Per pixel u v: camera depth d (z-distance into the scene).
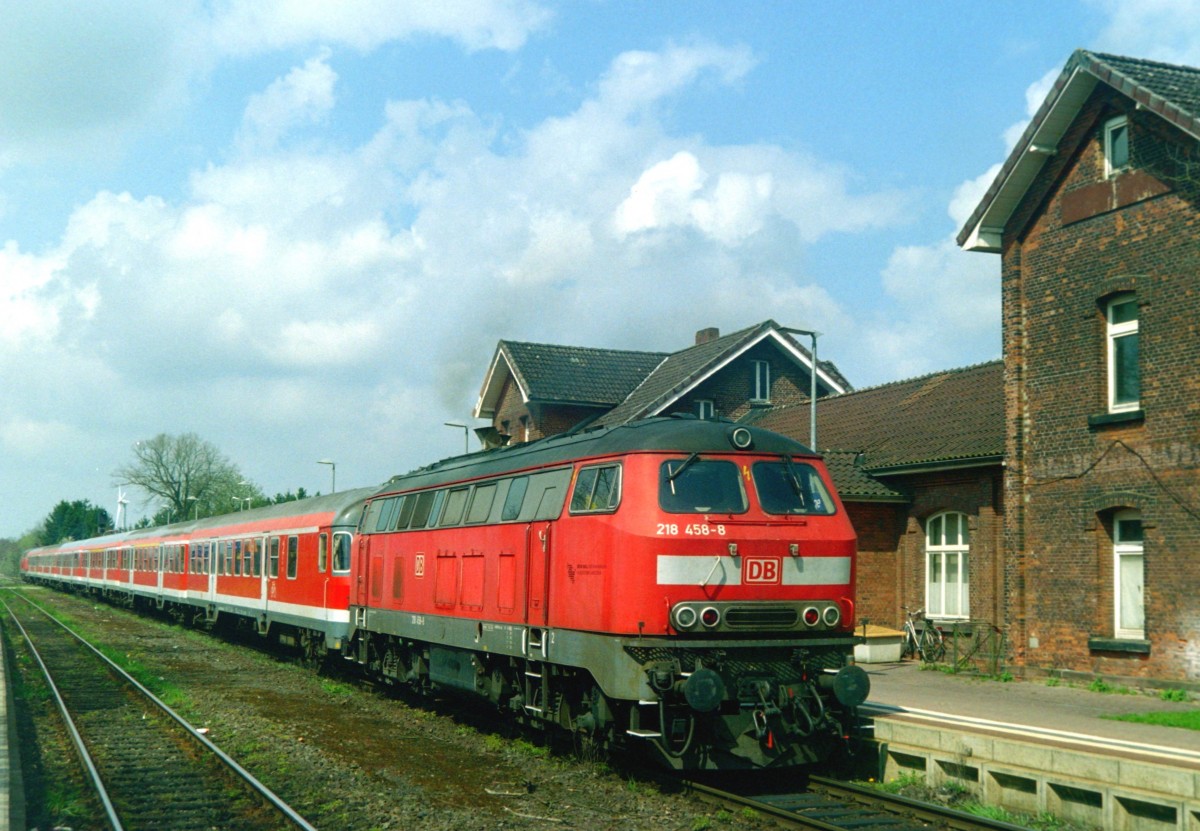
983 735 10.83
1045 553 17.50
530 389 35.81
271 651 28.14
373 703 18.06
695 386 33.78
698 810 10.32
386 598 18.23
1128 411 16.23
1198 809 8.63
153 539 42.88
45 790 11.61
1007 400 18.33
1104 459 16.55
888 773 11.60
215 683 20.89
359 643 20.36
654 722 11.07
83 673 22.80
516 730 14.64
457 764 12.63
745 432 11.88
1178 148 15.55
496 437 17.98
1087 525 16.78
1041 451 17.72
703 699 10.37
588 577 11.62
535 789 11.23
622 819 9.98
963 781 10.82
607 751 12.23
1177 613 15.26
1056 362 17.53
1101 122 16.95
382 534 18.77
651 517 11.11
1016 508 18.03
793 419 29.20
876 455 23.02
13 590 74.94
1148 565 15.74
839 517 11.84
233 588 29.91
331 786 11.47
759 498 11.53
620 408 36.31
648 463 11.39
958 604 21.11
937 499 21.45
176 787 11.61
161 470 92.94
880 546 22.62
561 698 12.46
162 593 39.97
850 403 27.75
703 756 10.92
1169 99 15.34
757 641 11.10
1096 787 9.44
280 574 25.44
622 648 10.95
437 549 16.03
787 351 34.59
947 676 18.31
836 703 11.34
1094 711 13.45
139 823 10.05
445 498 16.20
